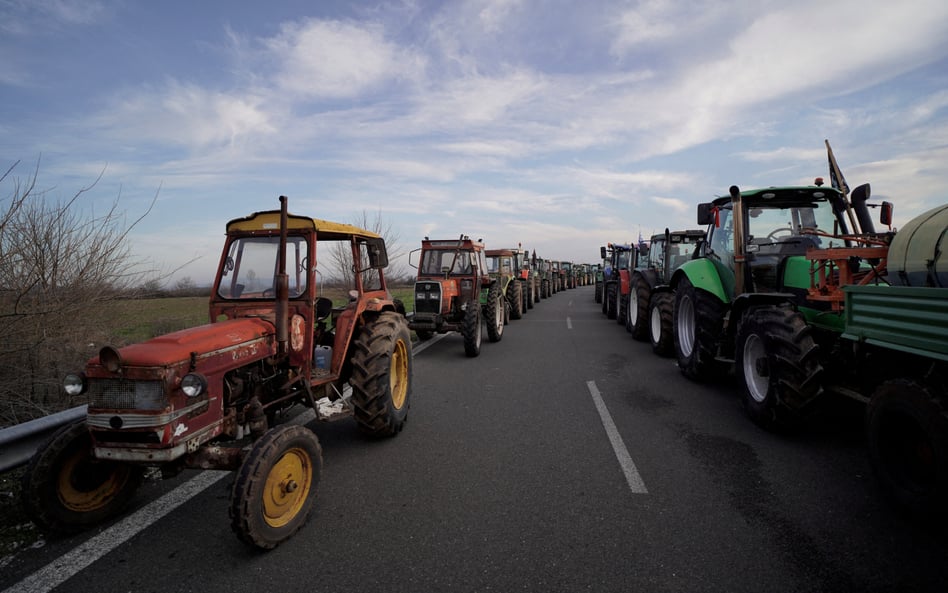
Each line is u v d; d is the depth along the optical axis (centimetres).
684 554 261
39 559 270
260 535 264
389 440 448
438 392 620
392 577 247
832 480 347
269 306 391
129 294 600
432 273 1040
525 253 1872
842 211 566
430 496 336
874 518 295
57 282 536
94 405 281
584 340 1063
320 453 312
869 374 385
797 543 270
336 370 433
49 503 285
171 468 298
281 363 383
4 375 507
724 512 305
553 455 405
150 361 273
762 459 387
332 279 434
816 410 414
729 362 581
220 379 312
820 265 451
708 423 480
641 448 416
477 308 885
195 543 285
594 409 533
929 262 315
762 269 557
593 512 309
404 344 483
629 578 242
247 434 340
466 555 265
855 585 234
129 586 244
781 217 582
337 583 243
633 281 1140
